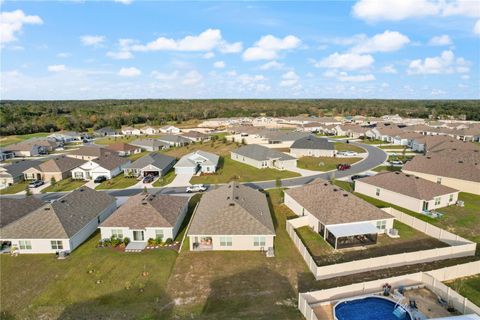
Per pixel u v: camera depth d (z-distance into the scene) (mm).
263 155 77438
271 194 53781
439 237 35094
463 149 71188
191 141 118188
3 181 65812
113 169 70062
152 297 26094
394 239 35531
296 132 111625
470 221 40688
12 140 130500
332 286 26891
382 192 48969
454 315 23141
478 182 51344
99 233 39562
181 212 41375
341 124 141625
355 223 35344
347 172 69062
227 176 67625
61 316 24281
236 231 33375
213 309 24312
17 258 33406
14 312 24984
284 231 38344
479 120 170500
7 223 38375
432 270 27438
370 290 25797
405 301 24422
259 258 31859
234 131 135250
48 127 156750
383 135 116000
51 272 30469
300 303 23797
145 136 139250
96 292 27047
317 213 37688
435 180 56219
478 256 31281
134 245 35438
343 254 32406
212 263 31109
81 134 142500
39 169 68375
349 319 22812
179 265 30953
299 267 30031
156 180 66062
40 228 34812
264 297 25625
